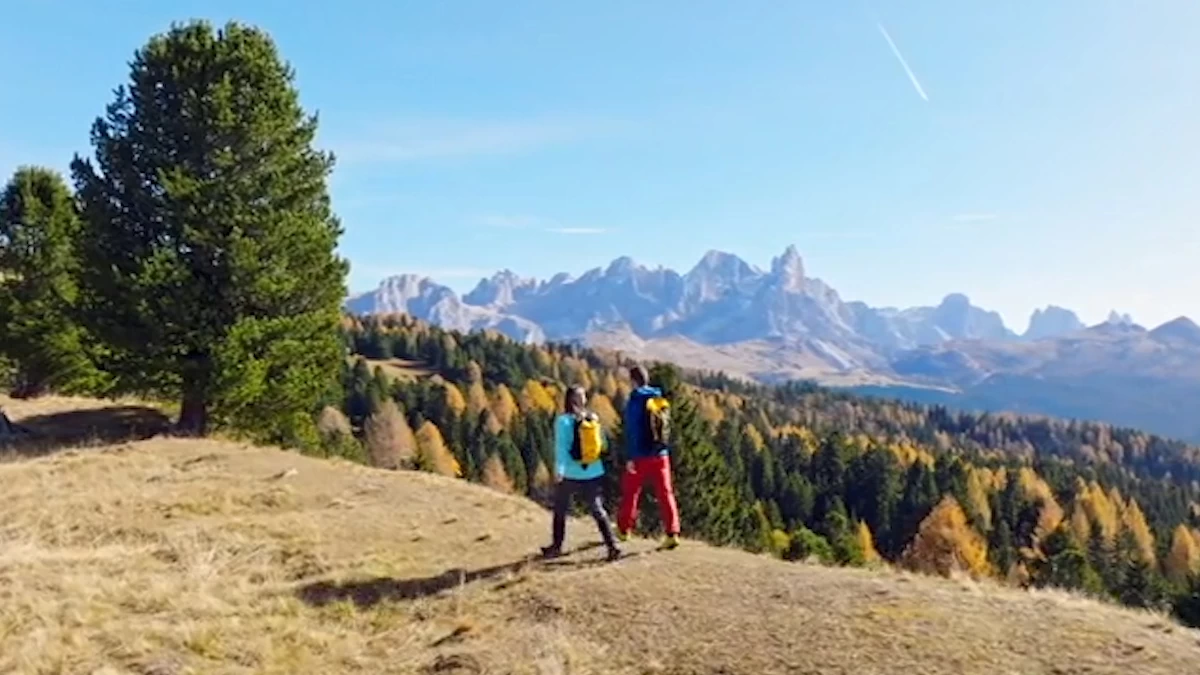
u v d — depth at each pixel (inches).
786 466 4387.3
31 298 1290.6
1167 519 5108.3
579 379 6186.0
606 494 1362.0
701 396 6314.0
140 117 967.0
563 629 339.9
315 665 334.3
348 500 646.5
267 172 989.8
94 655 339.6
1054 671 270.7
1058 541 3056.1
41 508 611.8
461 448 3818.9
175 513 597.9
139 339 924.0
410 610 392.2
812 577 387.5
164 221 948.6
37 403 1239.5
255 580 454.9
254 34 1019.9
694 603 354.9
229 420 1045.2
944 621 316.8
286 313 1011.3
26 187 1302.9
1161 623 322.7
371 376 4621.1
